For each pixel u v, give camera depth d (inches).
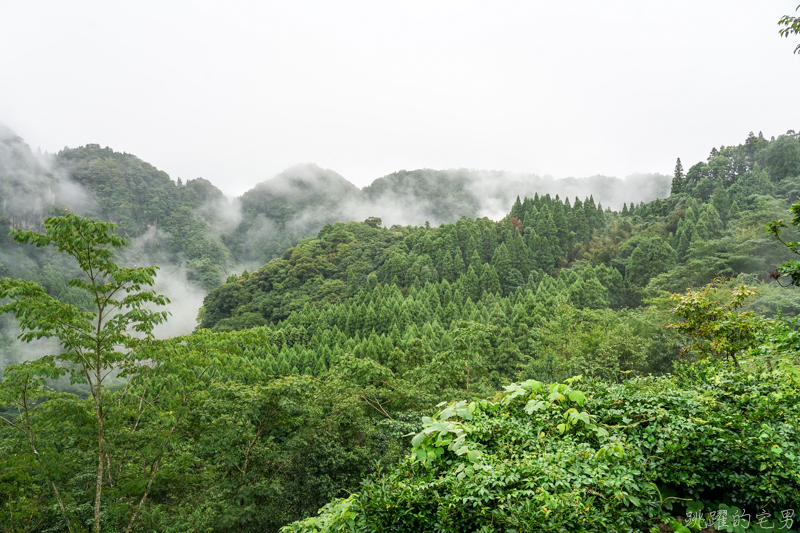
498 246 3090.6
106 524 480.7
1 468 409.7
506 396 191.8
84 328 383.2
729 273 1691.7
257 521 592.1
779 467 129.8
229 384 652.1
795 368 220.4
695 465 138.2
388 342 1572.3
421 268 3073.3
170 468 498.0
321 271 3991.1
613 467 133.9
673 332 972.6
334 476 664.4
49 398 435.5
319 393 673.0
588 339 992.9
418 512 131.0
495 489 127.3
